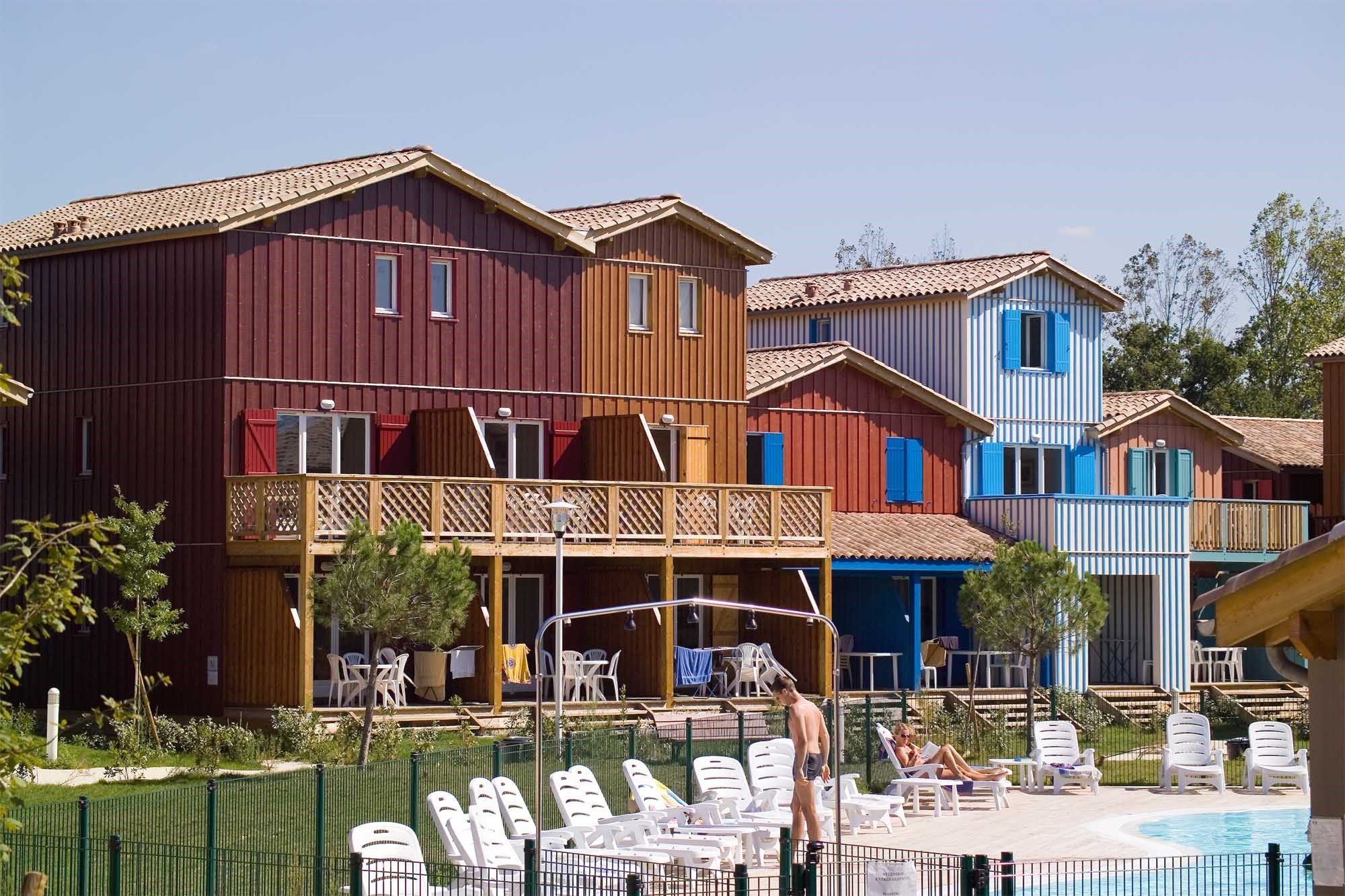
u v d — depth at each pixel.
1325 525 55.66
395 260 38.56
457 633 32.00
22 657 15.18
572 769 25.67
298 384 36.97
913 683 43.66
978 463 49.41
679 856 23.02
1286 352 85.62
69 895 19.81
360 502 34.81
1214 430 54.84
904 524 46.56
